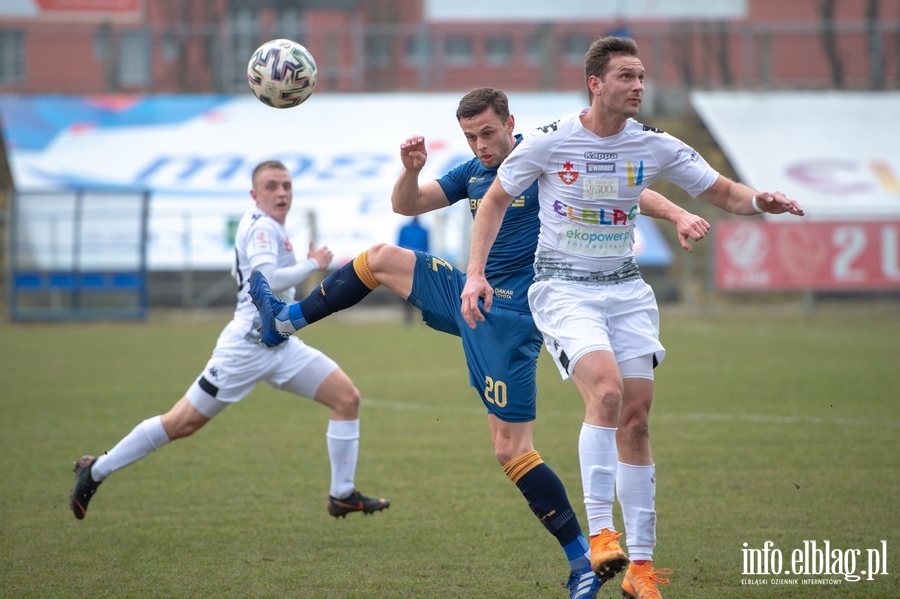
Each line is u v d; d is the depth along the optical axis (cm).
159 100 9006
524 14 10700
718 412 3238
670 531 1911
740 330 6131
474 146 1675
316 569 1697
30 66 10062
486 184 1722
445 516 2045
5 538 1884
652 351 1562
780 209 1538
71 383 3938
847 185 8306
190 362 4634
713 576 1644
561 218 1565
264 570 1691
